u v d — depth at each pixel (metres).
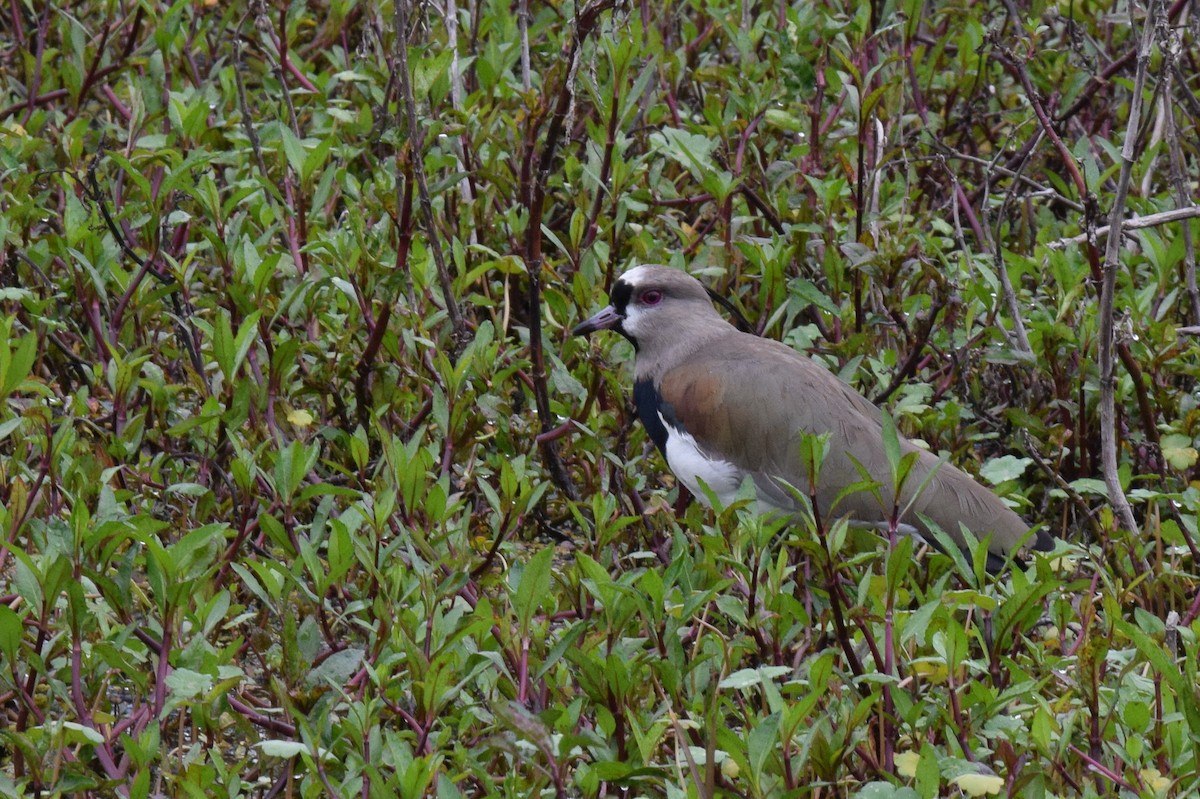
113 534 8.27
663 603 8.05
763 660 9.00
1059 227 14.43
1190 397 12.09
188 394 11.80
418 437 9.34
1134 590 10.07
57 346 11.90
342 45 15.88
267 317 11.32
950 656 7.75
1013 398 12.97
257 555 10.04
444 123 12.87
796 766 7.25
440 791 6.93
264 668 9.05
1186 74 15.80
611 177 13.45
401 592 8.55
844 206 13.60
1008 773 7.54
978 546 8.49
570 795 8.23
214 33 16.86
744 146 13.97
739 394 11.34
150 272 11.83
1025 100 16.09
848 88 12.83
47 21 15.48
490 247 13.52
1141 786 7.45
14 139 13.66
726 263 13.26
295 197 13.05
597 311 12.60
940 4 17.45
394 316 11.96
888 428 8.20
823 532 8.38
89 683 8.18
